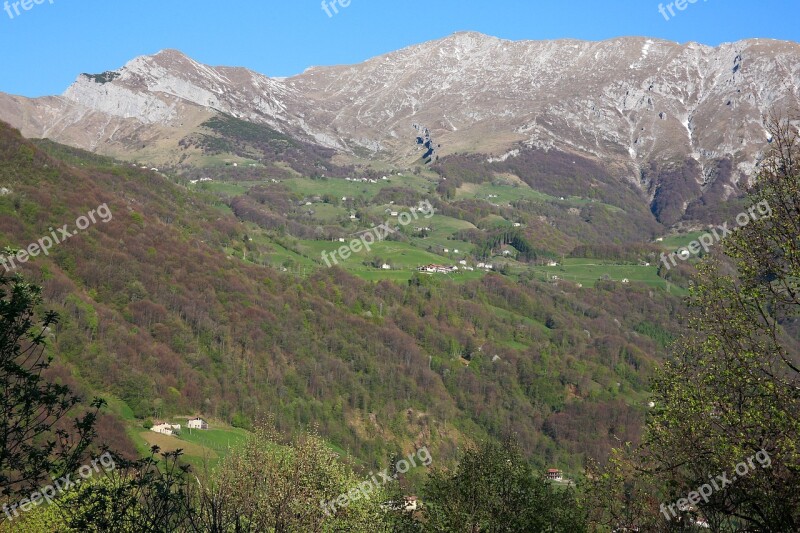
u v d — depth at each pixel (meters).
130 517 14.70
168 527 15.16
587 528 21.50
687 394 17.95
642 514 19.55
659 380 19.30
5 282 13.97
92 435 14.16
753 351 17.53
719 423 17.44
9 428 13.14
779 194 17.75
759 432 16.75
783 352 17.62
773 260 17.83
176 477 15.44
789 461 15.75
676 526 18.28
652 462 18.98
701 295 18.97
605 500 20.33
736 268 18.62
